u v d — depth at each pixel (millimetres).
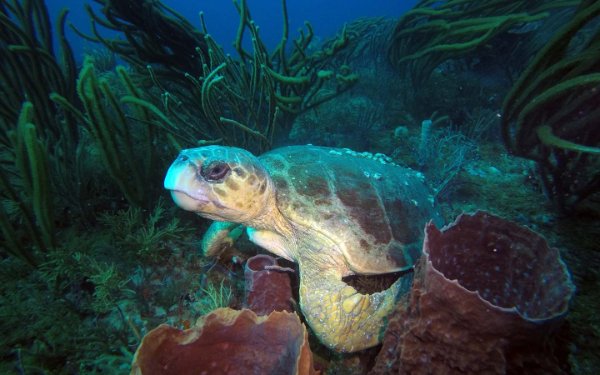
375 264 693
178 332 463
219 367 496
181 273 834
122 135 884
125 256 825
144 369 429
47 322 684
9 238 780
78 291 777
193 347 475
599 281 671
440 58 1655
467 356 407
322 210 712
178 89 1428
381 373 486
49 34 1321
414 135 1560
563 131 794
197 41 1550
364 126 1584
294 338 469
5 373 617
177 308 748
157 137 1071
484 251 543
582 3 862
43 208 788
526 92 830
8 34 1200
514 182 1123
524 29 1750
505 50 1770
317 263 701
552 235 842
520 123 843
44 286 787
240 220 748
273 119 1115
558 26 1597
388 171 881
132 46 1489
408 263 719
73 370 631
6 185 789
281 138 1356
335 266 706
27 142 720
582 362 527
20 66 1187
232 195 674
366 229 711
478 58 1843
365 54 2445
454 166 1209
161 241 868
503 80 1800
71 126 1188
